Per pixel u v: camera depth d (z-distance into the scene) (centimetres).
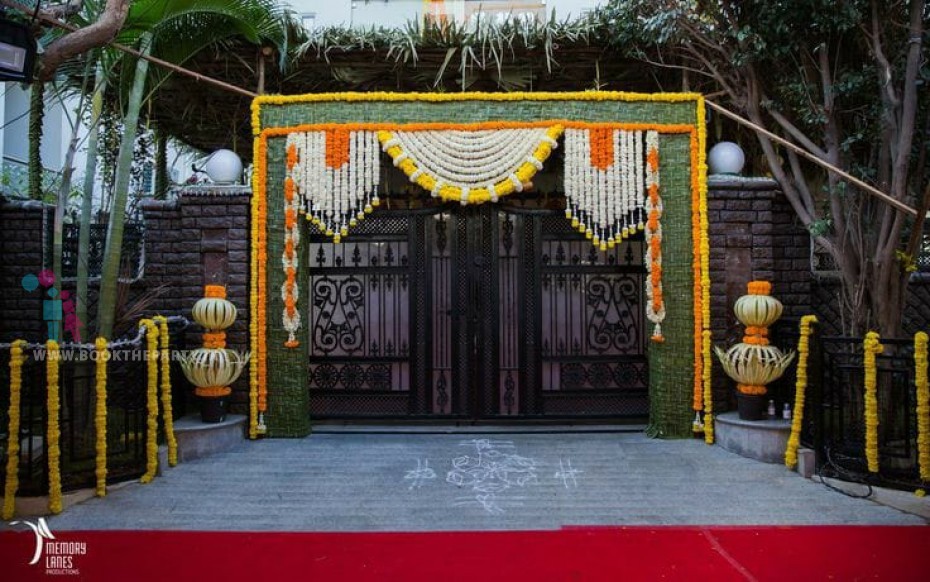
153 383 452
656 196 552
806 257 588
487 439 552
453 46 562
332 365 601
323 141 552
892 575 308
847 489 427
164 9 483
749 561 326
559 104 558
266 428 556
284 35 541
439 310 599
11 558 333
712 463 488
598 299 601
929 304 625
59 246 498
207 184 579
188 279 561
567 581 306
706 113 603
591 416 595
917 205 504
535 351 593
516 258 597
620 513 393
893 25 503
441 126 551
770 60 538
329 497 422
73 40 383
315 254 607
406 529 369
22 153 1077
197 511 398
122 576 312
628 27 530
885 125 488
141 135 844
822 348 457
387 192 609
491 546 345
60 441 427
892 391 462
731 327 554
